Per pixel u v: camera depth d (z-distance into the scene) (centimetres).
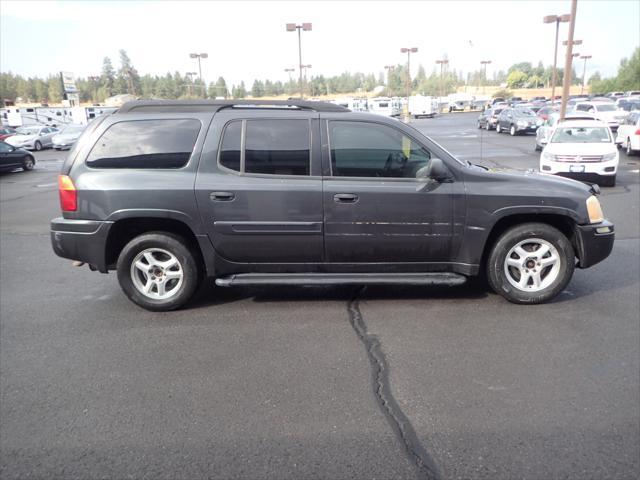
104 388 371
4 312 527
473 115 6706
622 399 345
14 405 350
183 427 321
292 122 497
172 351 430
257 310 520
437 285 588
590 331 455
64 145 3372
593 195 523
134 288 514
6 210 1215
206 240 499
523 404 340
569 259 510
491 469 279
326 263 510
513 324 473
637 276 610
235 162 496
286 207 491
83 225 498
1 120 4956
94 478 277
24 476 279
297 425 321
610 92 8088
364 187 490
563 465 281
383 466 282
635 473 274
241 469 282
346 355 416
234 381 378
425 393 357
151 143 500
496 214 496
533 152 2278
